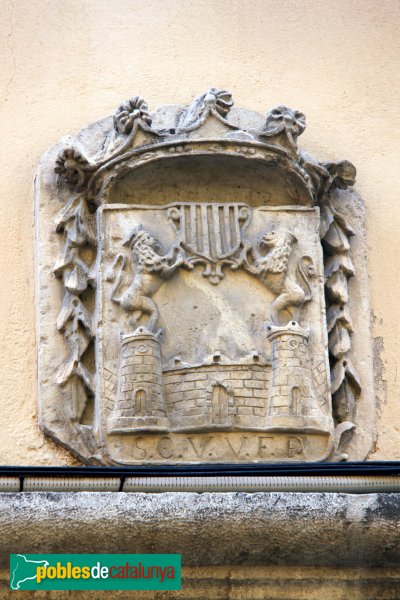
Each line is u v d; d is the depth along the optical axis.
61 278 5.00
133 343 4.80
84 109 5.38
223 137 4.97
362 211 5.29
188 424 4.72
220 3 5.65
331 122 5.49
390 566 4.41
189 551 4.31
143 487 4.36
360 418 4.95
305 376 4.83
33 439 4.81
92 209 5.08
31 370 4.93
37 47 5.48
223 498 4.31
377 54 5.66
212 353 4.84
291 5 5.70
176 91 5.45
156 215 5.02
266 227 5.04
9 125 5.33
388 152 5.48
